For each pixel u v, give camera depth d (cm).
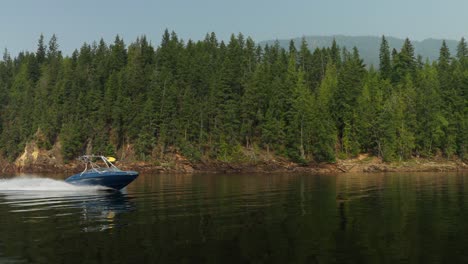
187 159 7850
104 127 8388
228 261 1245
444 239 1488
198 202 2531
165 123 8106
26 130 8862
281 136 7944
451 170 7288
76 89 9050
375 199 2639
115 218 1944
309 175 6047
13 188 3431
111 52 11394
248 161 7750
